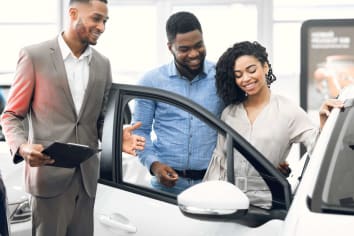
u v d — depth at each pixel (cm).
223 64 354
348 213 230
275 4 994
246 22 988
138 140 329
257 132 345
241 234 288
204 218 248
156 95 320
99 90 365
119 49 1010
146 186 330
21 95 356
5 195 265
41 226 364
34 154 321
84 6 357
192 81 396
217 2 988
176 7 998
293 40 992
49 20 1026
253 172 317
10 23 1025
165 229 317
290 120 346
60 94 358
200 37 386
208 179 333
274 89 997
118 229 329
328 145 263
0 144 531
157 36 1005
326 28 569
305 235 220
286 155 356
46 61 358
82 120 362
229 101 358
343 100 294
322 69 573
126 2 1001
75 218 363
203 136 373
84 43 363
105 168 331
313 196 239
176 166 376
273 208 293
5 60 1023
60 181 355
